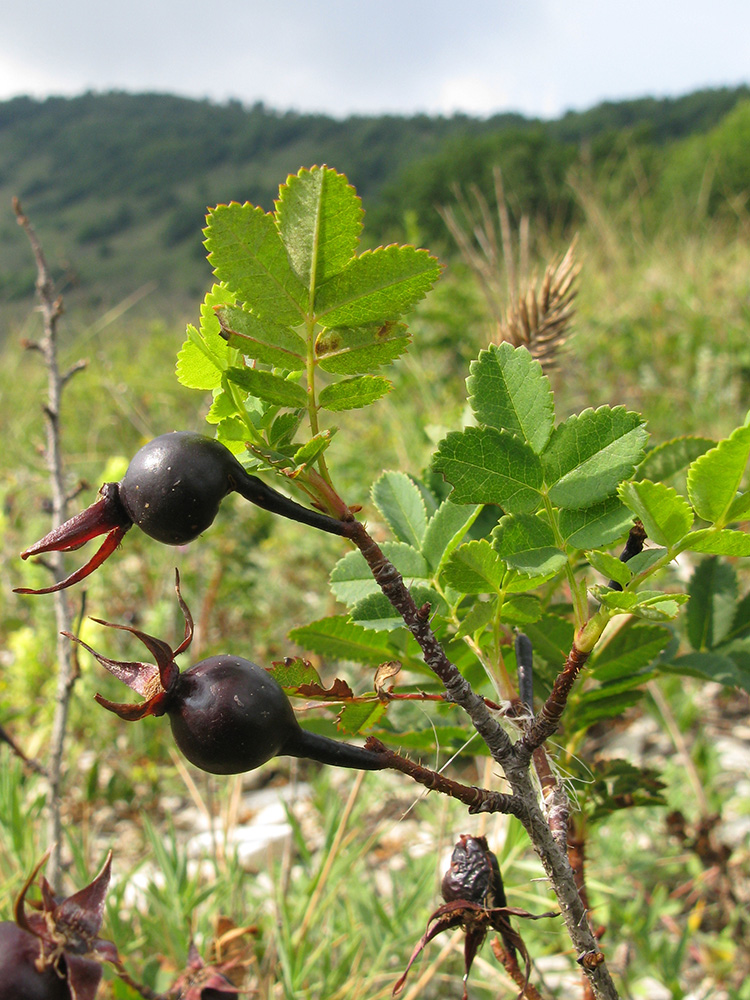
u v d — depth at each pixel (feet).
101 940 0.44
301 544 1.89
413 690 0.60
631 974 0.95
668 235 3.71
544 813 0.45
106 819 1.41
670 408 2.37
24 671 1.51
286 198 0.37
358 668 1.51
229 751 0.37
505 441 0.43
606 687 0.60
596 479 0.43
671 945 1.04
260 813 1.43
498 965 0.90
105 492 0.38
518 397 0.44
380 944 0.96
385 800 1.34
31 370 3.44
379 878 1.21
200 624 1.67
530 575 0.42
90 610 1.61
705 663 0.64
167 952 0.91
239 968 0.68
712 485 0.37
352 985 0.91
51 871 0.86
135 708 0.38
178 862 0.99
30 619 1.87
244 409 0.40
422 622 0.39
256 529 1.97
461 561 0.44
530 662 0.49
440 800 1.13
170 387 2.97
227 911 0.97
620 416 0.43
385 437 2.17
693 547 0.38
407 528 0.58
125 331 4.58
